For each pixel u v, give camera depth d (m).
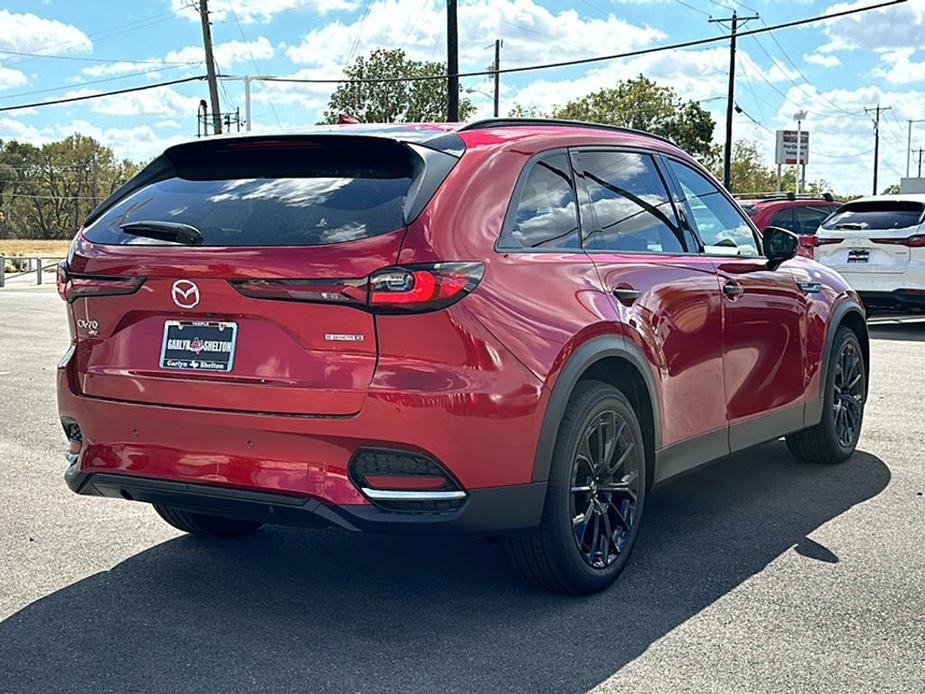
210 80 37.09
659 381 4.29
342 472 3.46
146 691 3.20
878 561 4.41
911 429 7.13
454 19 28.92
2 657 3.46
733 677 3.27
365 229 3.51
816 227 15.53
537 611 3.85
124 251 3.83
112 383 3.82
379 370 3.41
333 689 3.21
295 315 3.49
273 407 3.51
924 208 12.88
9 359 11.38
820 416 5.86
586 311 3.87
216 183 3.98
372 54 56.34
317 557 4.53
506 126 4.22
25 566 4.42
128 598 4.03
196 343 3.67
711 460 4.79
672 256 4.62
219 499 3.62
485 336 3.48
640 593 4.04
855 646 3.51
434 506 3.46
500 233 3.71
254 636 3.64
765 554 4.50
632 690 3.18
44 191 131.50
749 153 100.06
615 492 4.12
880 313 13.94
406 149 3.68
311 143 3.86
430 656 3.45
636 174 4.64
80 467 3.96
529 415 3.57
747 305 5.00
